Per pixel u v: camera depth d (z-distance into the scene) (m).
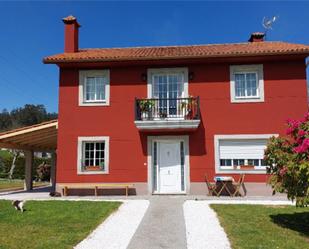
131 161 14.73
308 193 7.53
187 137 14.68
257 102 14.64
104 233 8.04
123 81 15.15
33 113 92.69
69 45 16.61
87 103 15.10
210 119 14.70
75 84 15.21
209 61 14.87
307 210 10.45
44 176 30.72
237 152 14.56
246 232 8.05
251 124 14.55
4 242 7.17
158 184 14.76
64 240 7.36
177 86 15.09
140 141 14.82
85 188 14.70
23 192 17.62
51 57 14.98
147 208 10.81
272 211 10.29
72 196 14.48
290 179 8.09
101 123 14.98
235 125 14.60
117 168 14.73
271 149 8.70
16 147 17.83
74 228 8.41
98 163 14.95
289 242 7.29
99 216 9.64
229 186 14.22
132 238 7.65
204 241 7.40
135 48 18.19
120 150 14.80
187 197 13.54
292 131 8.45
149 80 15.05
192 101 14.58
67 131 14.98
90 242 7.35
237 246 7.02
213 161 14.49
